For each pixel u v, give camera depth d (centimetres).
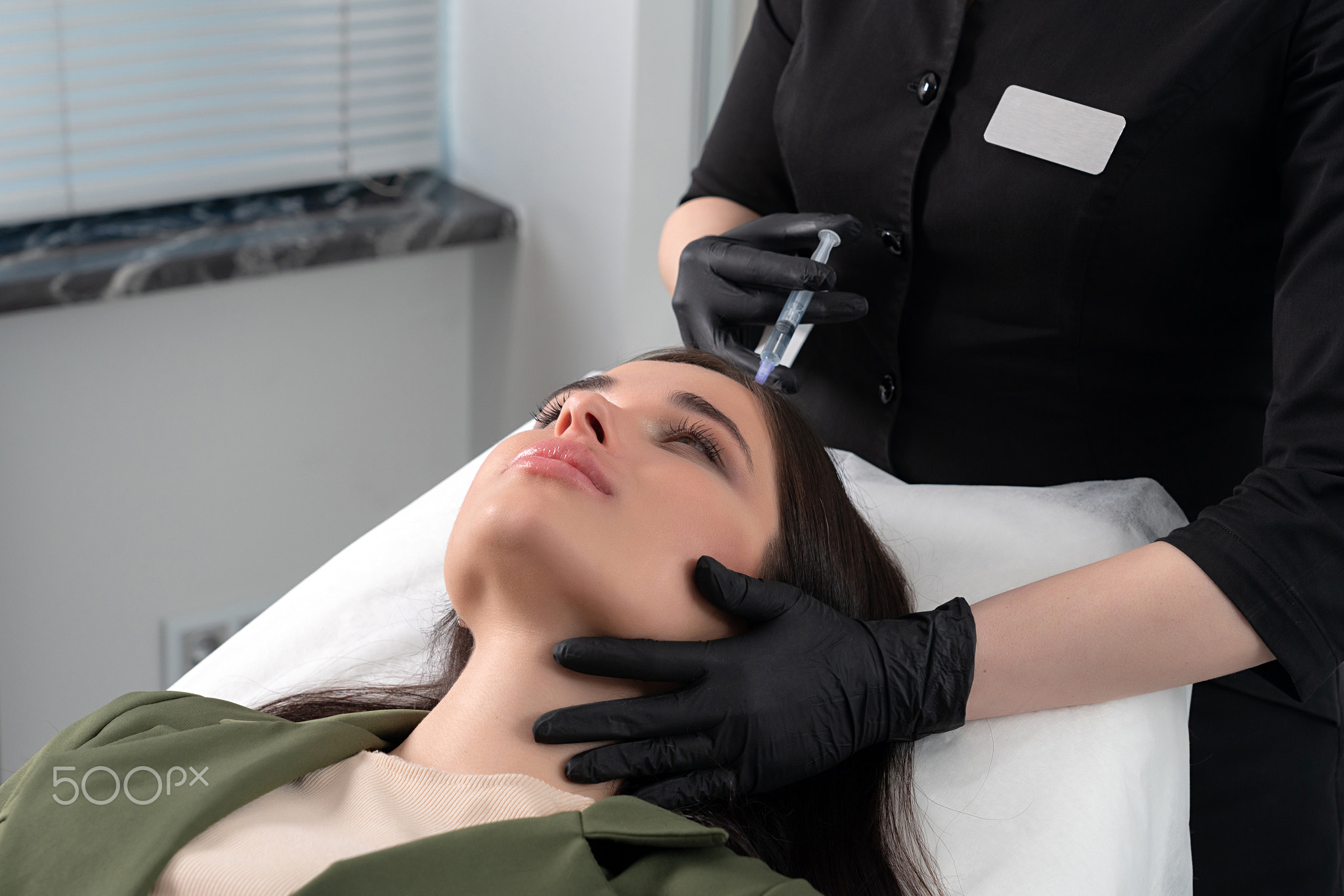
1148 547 97
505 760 90
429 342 228
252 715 97
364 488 231
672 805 88
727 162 139
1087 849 94
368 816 85
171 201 205
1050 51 107
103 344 193
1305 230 94
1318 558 90
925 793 99
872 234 119
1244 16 98
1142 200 104
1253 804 117
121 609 210
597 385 107
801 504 104
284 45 206
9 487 193
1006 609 97
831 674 92
